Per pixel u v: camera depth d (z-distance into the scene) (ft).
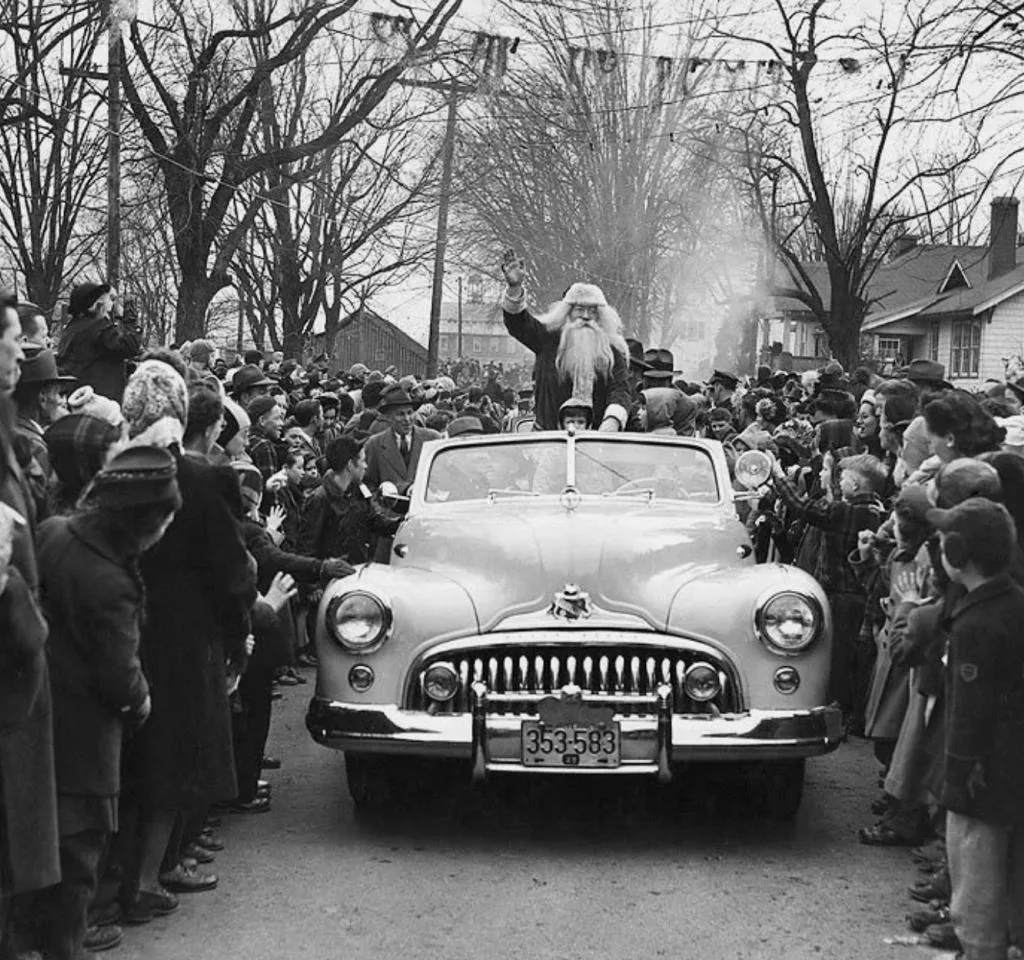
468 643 20.83
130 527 15.58
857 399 51.60
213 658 18.21
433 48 76.28
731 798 23.75
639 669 20.72
